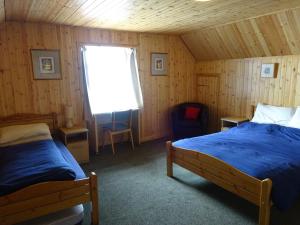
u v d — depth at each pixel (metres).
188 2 2.71
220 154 2.59
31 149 2.80
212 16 3.42
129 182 3.10
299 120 3.51
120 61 4.48
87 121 4.27
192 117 5.02
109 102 4.44
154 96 5.06
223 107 5.08
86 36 4.08
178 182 3.08
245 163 2.32
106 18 3.43
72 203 2.08
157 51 4.93
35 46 3.67
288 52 3.79
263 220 2.02
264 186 1.94
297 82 3.78
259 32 3.73
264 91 4.26
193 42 5.02
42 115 3.83
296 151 2.64
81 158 3.80
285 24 3.32
